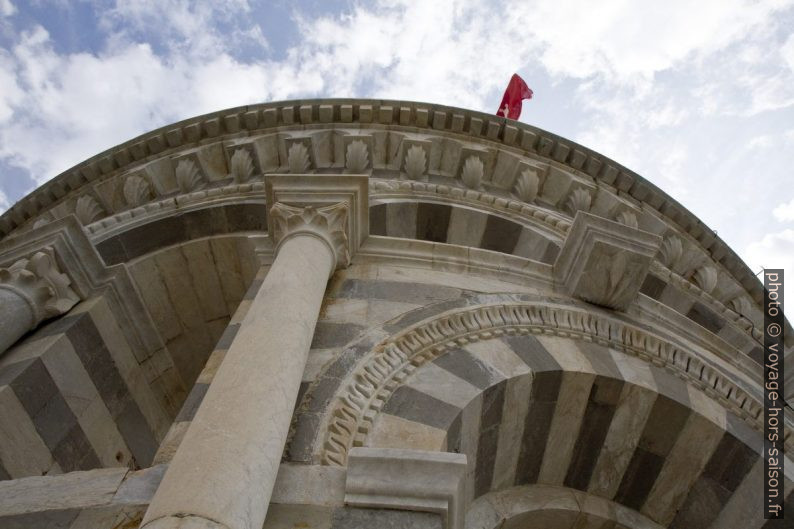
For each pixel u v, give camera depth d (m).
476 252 6.05
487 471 4.53
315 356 4.31
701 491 4.93
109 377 6.39
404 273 5.65
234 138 10.13
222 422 3.05
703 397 5.23
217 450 2.88
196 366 7.96
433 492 3.10
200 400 3.97
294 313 4.02
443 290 5.43
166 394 7.28
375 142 9.88
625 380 4.87
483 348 4.82
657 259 9.55
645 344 5.49
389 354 4.41
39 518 3.16
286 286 4.31
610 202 9.81
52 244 6.40
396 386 4.20
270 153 9.73
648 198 10.34
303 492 3.16
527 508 4.67
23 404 5.30
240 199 8.20
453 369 4.49
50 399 5.59
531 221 8.59
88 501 3.25
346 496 3.11
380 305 5.05
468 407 4.16
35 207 10.48
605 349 5.29
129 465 6.36
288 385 3.44
